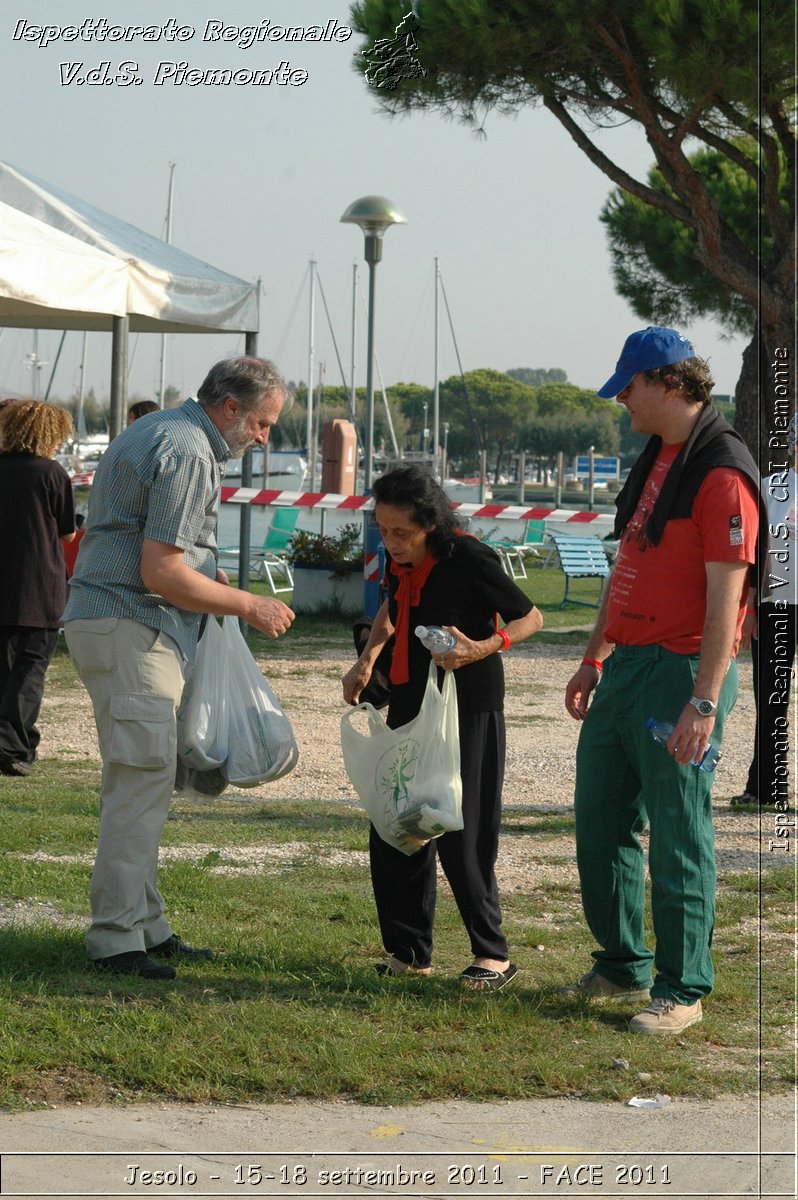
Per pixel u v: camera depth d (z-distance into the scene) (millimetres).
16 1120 3918
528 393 135000
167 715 5117
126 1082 4199
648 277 28125
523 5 17250
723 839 7918
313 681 14492
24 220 13477
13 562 9156
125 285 14258
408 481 5035
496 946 5211
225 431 5098
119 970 5094
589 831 5039
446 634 4977
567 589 22984
